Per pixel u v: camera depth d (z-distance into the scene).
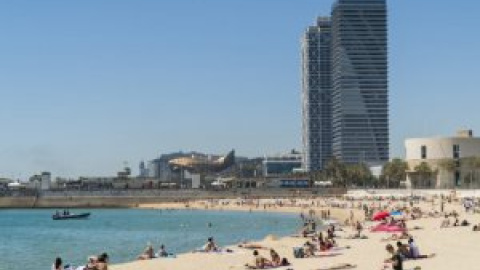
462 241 74.19
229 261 66.81
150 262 66.50
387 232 92.38
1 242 121.31
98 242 115.44
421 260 56.19
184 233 136.50
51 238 130.62
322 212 180.50
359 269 53.22
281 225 159.75
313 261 60.78
